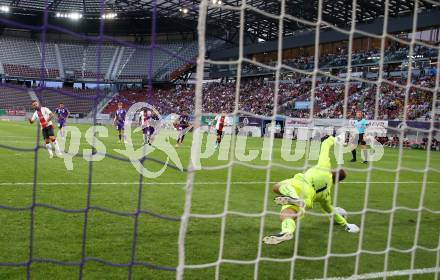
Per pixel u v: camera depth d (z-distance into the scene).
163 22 40.22
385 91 26.50
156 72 40.62
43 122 10.18
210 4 2.95
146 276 3.37
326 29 34.06
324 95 29.81
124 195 6.29
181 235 2.88
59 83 42.41
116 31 44.28
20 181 7.02
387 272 3.76
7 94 38.03
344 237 4.75
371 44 31.64
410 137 22.17
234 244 4.29
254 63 3.58
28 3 35.91
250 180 8.38
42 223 4.60
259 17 32.97
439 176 10.61
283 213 4.13
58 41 43.34
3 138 15.93
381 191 7.90
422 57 27.30
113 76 41.12
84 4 36.12
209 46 42.50
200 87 2.81
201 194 6.66
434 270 3.86
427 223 5.59
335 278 3.56
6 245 3.88
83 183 7.10
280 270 3.68
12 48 41.22
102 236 4.29
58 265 3.50
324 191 4.59
